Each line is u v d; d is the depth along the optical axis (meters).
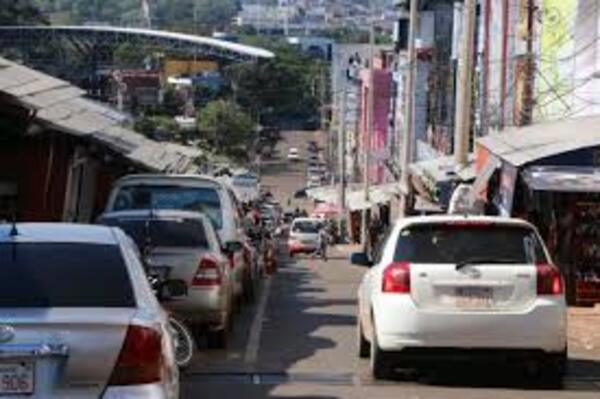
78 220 35.25
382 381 16.67
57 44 102.94
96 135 29.95
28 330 8.95
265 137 158.00
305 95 156.50
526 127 32.47
